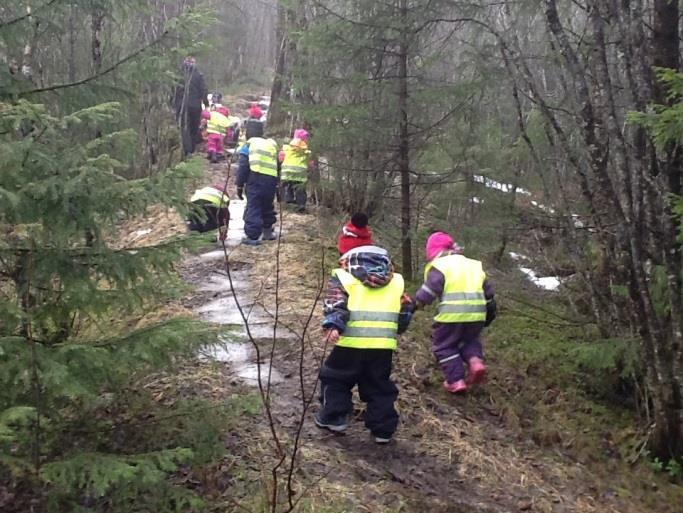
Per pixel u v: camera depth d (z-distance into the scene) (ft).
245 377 18.85
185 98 46.57
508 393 22.00
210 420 14.06
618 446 20.35
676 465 19.04
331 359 16.49
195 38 14.74
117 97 14.97
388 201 31.17
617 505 17.04
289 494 12.09
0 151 11.19
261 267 28.48
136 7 15.55
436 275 19.77
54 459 12.76
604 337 23.18
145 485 12.35
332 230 33.01
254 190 31.30
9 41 13.78
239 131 59.41
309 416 17.29
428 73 28.43
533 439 19.77
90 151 13.74
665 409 19.01
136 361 12.78
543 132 26.43
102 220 13.02
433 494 15.37
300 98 32.78
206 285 26.30
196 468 14.08
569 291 28.17
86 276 12.99
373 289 16.21
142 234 34.71
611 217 18.79
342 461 15.64
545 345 25.98
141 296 13.69
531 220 29.96
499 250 34.30
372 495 14.47
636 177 18.30
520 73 22.68
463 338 19.90
